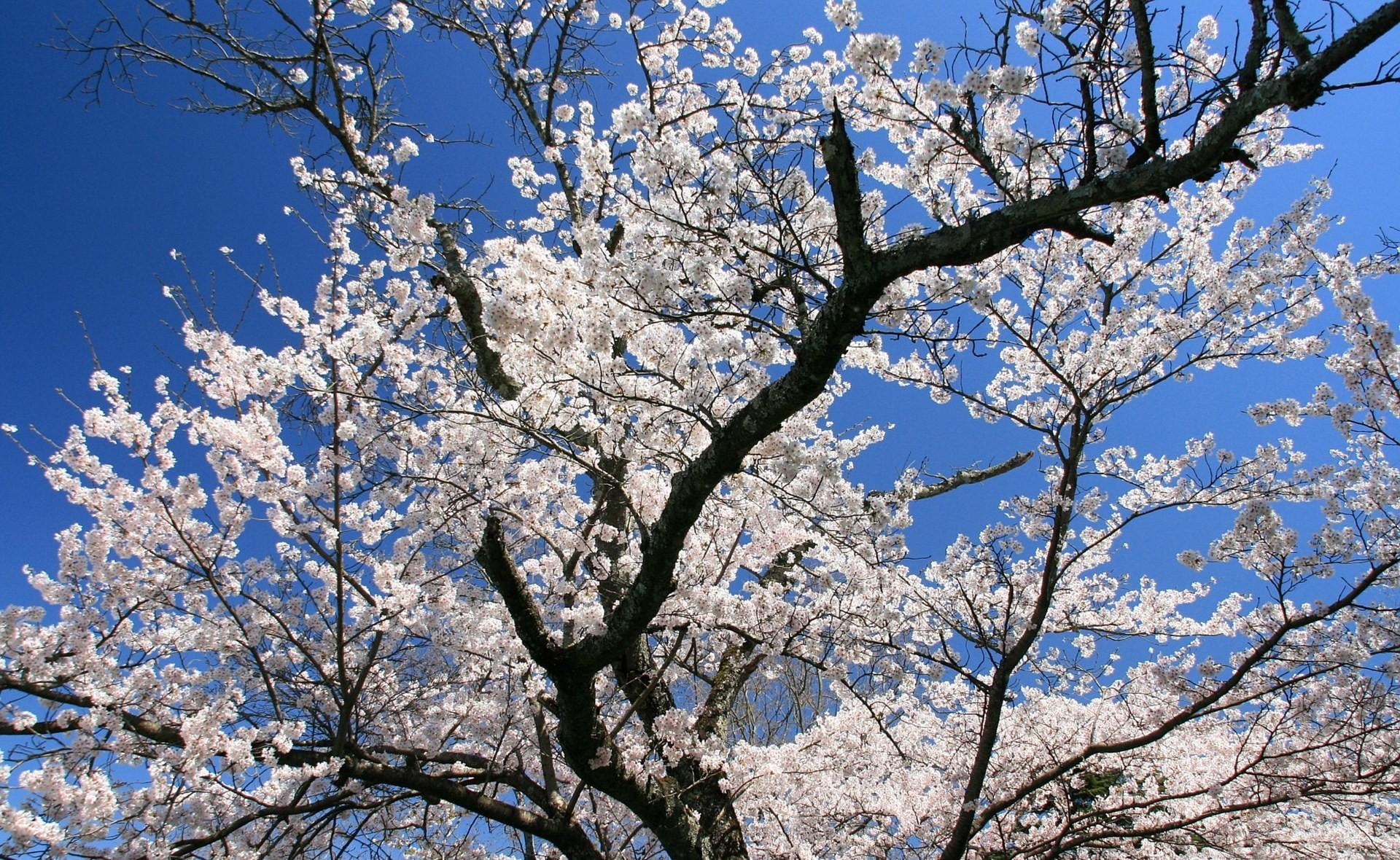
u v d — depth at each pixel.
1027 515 5.21
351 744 4.56
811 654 5.30
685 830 4.85
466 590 5.56
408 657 5.62
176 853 3.94
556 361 4.00
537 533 4.67
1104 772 6.17
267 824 4.92
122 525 4.35
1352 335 4.46
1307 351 4.89
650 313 3.79
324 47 5.73
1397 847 5.45
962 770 6.26
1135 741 4.50
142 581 4.46
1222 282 5.01
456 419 4.78
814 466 4.01
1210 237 5.06
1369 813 5.40
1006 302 5.09
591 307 4.11
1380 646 4.44
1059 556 5.09
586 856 4.80
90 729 3.94
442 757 5.15
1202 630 5.63
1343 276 4.46
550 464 5.35
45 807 3.70
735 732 10.26
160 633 4.44
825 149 3.16
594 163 4.09
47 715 4.32
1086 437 4.88
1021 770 6.23
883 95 3.61
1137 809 5.33
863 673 5.45
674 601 5.05
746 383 4.09
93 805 3.73
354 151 5.88
